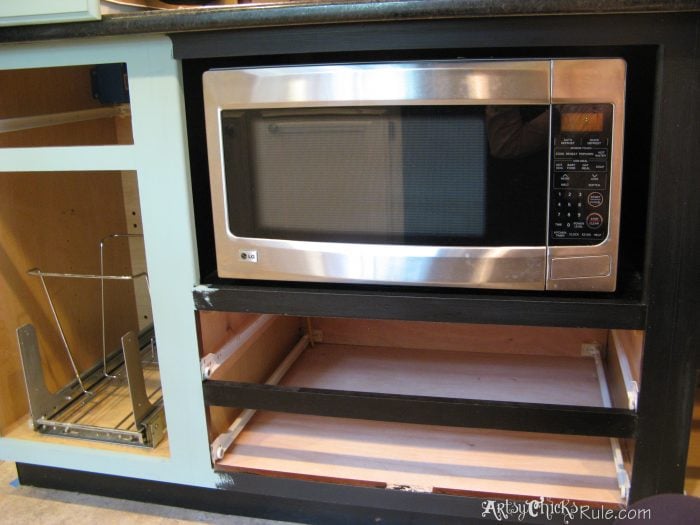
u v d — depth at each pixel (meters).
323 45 0.96
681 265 0.93
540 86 0.90
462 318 1.01
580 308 0.97
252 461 1.19
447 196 0.97
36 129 1.37
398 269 1.01
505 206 0.96
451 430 1.29
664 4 0.82
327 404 1.08
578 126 0.91
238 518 1.24
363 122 0.97
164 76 1.02
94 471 1.26
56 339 1.47
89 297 1.59
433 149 0.96
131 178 1.71
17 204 1.34
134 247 1.76
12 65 1.09
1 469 1.43
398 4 0.88
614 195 0.93
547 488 1.08
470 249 0.98
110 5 1.04
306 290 1.06
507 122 0.92
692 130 0.88
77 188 1.53
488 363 1.57
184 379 1.15
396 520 1.19
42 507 1.29
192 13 0.95
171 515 1.25
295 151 1.01
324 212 1.02
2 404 1.31
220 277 1.10
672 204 0.91
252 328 1.35
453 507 1.09
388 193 0.99
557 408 1.01
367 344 1.70
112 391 1.50
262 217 1.05
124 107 1.60
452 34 0.91
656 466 1.01
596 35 0.88
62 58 1.06
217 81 0.99
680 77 0.87
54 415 1.38
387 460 1.18
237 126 1.01
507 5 0.86
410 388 1.44
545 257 0.96
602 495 1.06
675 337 0.96
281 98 0.98
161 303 1.12
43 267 1.43
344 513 1.20
